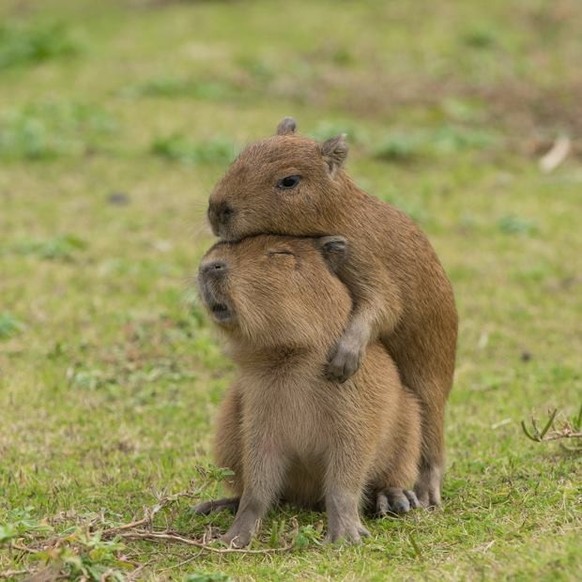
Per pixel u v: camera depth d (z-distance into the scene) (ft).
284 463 27.81
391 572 24.18
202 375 40.42
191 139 67.77
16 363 40.50
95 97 75.97
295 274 26.84
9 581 24.25
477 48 87.71
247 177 29.84
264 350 27.02
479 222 56.95
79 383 38.88
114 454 33.58
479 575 23.00
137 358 41.32
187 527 27.91
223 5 98.94
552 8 94.89
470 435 34.83
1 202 57.88
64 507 29.45
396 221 30.17
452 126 73.26
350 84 80.38
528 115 75.92
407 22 92.38
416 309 29.81
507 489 29.09
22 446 33.91
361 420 27.20
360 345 27.07
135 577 24.54
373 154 67.05
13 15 98.84
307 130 69.72
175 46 87.61
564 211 59.06
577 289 49.08
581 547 23.39
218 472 27.81
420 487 29.91
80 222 55.42
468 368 41.24
